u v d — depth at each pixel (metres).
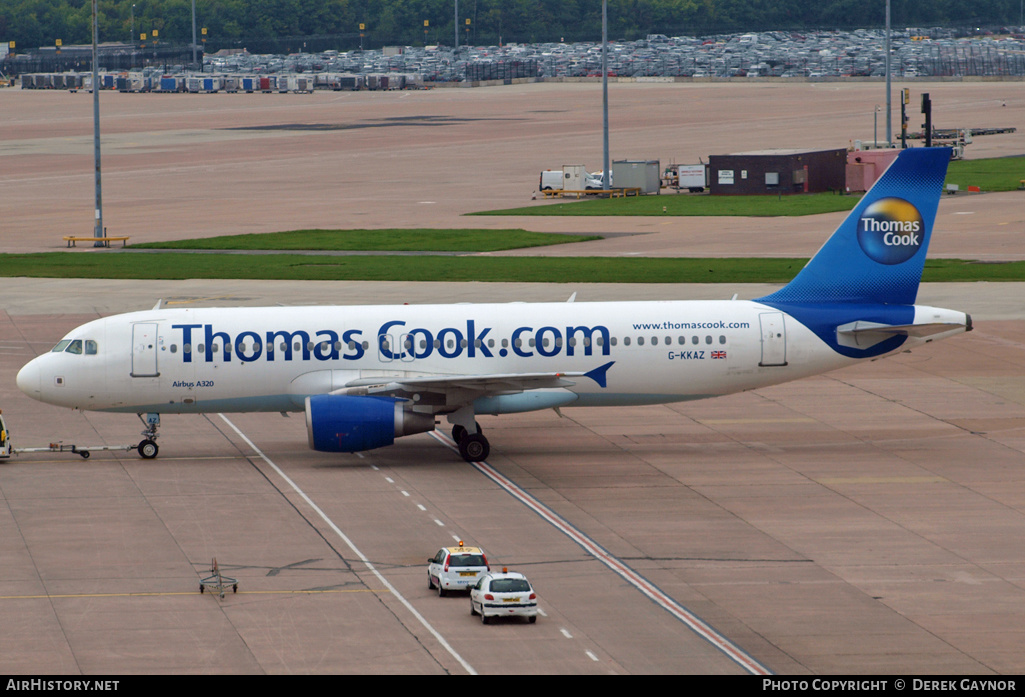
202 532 166.12
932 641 129.50
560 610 138.25
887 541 162.25
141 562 154.12
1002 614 137.12
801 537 163.88
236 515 173.50
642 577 148.88
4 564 153.25
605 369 199.75
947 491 185.12
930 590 144.50
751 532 166.12
